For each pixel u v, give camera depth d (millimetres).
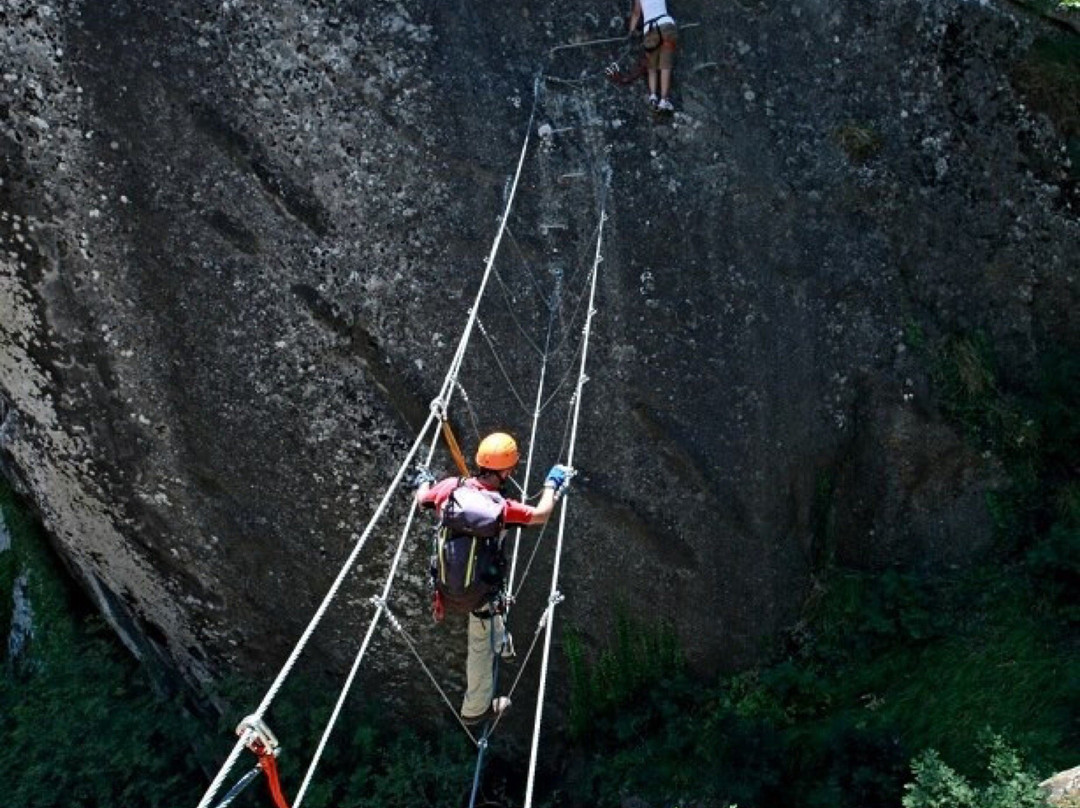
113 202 8352
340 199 8391
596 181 8555
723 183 8695
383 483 8828
